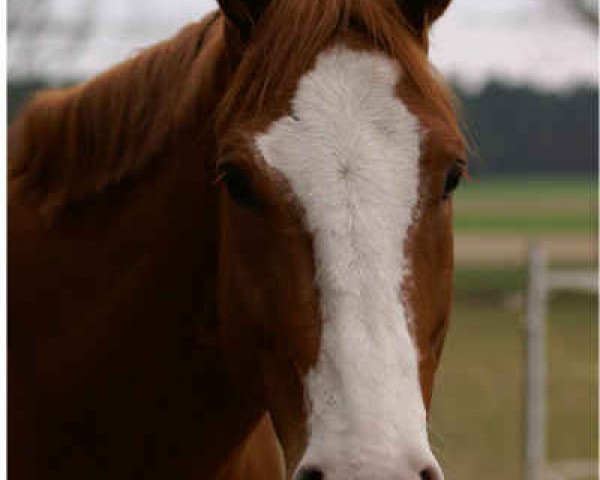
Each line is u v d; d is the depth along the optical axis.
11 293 3.22
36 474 3.21
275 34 2.59
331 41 2.55
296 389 2.45
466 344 14.80
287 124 2.45
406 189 2.39
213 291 2.96
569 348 14.12
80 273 3.11
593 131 40.72
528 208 35.69
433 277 2.45
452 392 11.88
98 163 3.09
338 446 2.22
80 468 3.17
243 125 2.53
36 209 3.23
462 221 32.41
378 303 2.30
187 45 3.02
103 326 3.07
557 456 9.23
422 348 2.37
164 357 3.03
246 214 2.52
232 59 2.76
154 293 3.00
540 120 39.84
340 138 2.40
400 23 2.65
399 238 2.36
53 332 3.15
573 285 8.00
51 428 3.17
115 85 3.10
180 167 2.93
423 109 2.48
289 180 2.39
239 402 3.07
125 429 3.12
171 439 3.11
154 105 3.01
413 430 2.22
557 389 11.84
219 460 3.18
